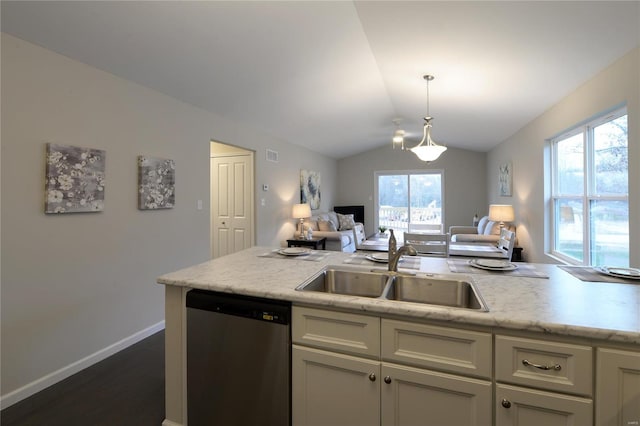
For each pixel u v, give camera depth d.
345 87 3.92
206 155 3.71
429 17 2.29
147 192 2.91
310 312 1.37
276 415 1.43
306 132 5.52
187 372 1.62
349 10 2.37
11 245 1.99
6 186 1.96
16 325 2.02
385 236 4.66
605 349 1.02
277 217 5.40
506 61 2.71
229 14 2.20
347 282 1.86
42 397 2.05
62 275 2.28
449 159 7.65
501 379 1.12
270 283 1.56
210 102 3.52
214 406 1.56
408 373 1.23
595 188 2.87
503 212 4.54
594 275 1.68
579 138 3.17
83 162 2.37
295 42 2.70
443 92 3.82
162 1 1.97
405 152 7.95
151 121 2.99
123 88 2.71
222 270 1.83
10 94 1.97
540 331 1.07
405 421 1.25
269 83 3.36
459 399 1.18
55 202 2.19
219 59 2.72
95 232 2.50
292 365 1.41
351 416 1.32
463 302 1.61
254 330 1.45
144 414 1.88
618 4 1.76
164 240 3.14
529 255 4.25
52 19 1.94
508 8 2.01
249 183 4.81
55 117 2.21
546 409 1.08
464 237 4.52
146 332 2.95
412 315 1.20
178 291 1.66
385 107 4.98
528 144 4.28
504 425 1.12
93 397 2.05
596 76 2.56
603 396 1.03
